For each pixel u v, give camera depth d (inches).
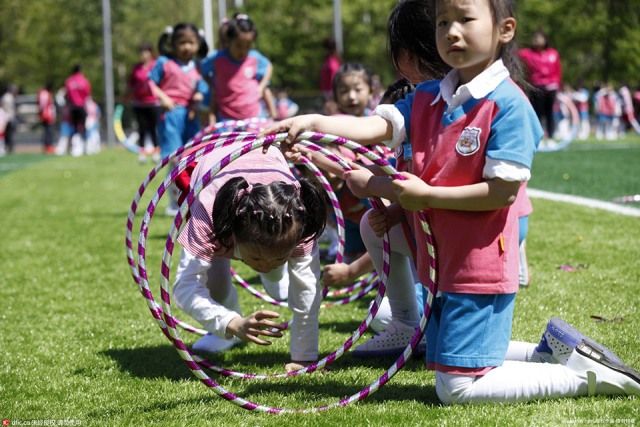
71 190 552.4
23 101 1672.0
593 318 191.6
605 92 1049.5
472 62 130.3
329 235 281.3
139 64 759.7
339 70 263.0
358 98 259.3
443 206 130.3
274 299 206.5
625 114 1181.1
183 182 170.7
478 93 130.3
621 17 1422.2
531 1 1438.2
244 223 138.8
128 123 1423.5
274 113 385.1
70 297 238.7
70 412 145.3
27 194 534.9
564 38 1455.5
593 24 1425.9
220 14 1182.3
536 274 240.5
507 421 128.9
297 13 1763.0
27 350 186.9
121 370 171.2
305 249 156.3
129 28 1855.3
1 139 1046.4
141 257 147.3
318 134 137.2
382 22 1766.7
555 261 258.1
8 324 210.2
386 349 171.9
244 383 159.5
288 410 139.6
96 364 175.6
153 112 759.7
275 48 1740.9
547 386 136.6
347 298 216.4
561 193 431.5
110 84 1157.7
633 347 167.8
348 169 156.6
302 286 158.6
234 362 175.9
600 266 248.5
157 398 151.6
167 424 135.6
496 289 131.6
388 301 175.8
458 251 132.5
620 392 138.6
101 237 345.4
